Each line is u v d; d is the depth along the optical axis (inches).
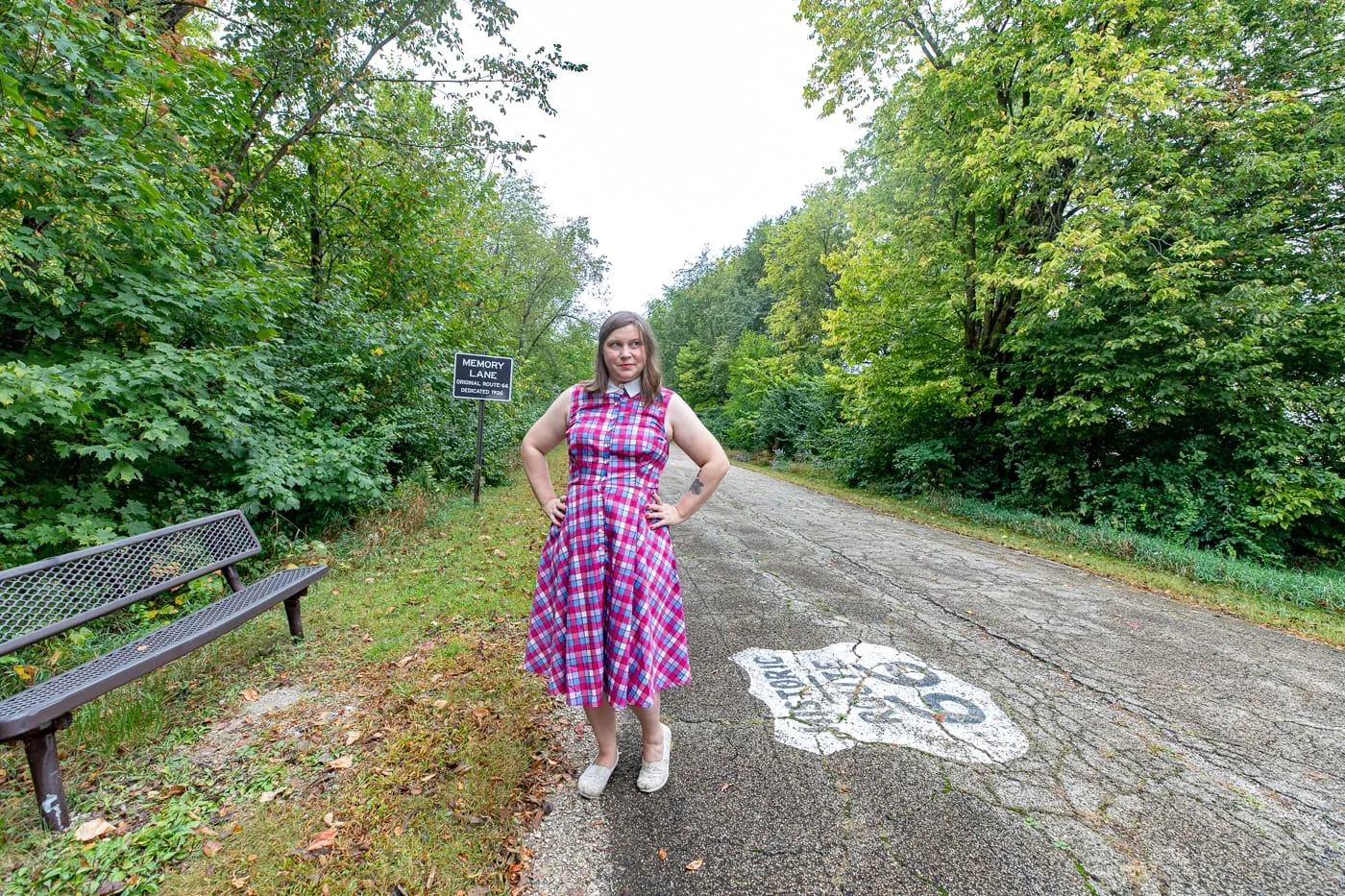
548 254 737.6
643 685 60.4
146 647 77.3
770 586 163.0
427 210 292.5
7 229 107.7
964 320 356.2
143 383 126.2
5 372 97.1
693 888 56.2
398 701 89.6
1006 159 273.3
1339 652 131.0
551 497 66.1
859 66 365.1
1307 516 232.4
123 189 122.5
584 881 56.7
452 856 59.0
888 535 253.1
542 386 752.3
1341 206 240.1
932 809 69.1
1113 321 273.3
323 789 68.6
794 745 82.4
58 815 60.9
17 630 75.0
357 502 196.7
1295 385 231.8
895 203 372.8
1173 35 251.3
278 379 190.9
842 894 55.9
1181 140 262.4
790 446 668.7
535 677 98.3
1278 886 58.4
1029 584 178.9
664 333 1270.9
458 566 159.8
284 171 268.8
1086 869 60.0
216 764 73.2
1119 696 102.9
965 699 99.0
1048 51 262.1
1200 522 241.3
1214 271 244.2
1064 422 283.7
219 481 158.9
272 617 121.4
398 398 258.7
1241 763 82.2
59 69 125.6
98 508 126.2
